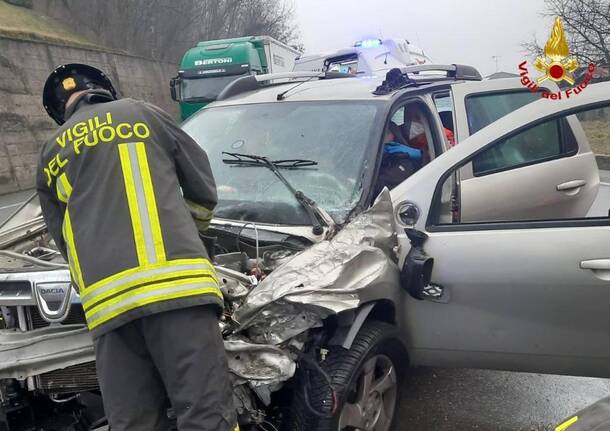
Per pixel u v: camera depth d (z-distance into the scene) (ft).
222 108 11.96
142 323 5.67
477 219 9.38
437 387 10.92
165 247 5.72
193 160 6.70
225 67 43.29
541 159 10.41
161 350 5.67
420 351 8.78
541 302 8.11
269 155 10.13
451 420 9.85
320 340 7.38
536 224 8.30
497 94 11.56
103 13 81.61
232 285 7.12
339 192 9.09
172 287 5.60
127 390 5.79
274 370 6.35
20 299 7.02
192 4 97.45
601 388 10.92
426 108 10.89
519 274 8.10
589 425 4.78
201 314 5.77
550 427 9.65
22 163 50.21
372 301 7.73
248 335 6.82
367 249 7.77
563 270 7.98
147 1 87.40
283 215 8.98
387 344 8.07
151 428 5.90
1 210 36.70
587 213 10.95
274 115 10.96
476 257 8.25
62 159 6.12
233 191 9.70
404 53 38.14
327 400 7.09
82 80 6.96
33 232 9.26
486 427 9.66
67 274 6.93
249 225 8.84
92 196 5.88
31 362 6.69
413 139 10.82
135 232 5.69
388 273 7.95
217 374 5.75
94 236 5.73
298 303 6.61
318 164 9.60
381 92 10.62
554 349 8.30
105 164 5.92
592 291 7.95
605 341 8.13
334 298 6.86
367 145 9.54
